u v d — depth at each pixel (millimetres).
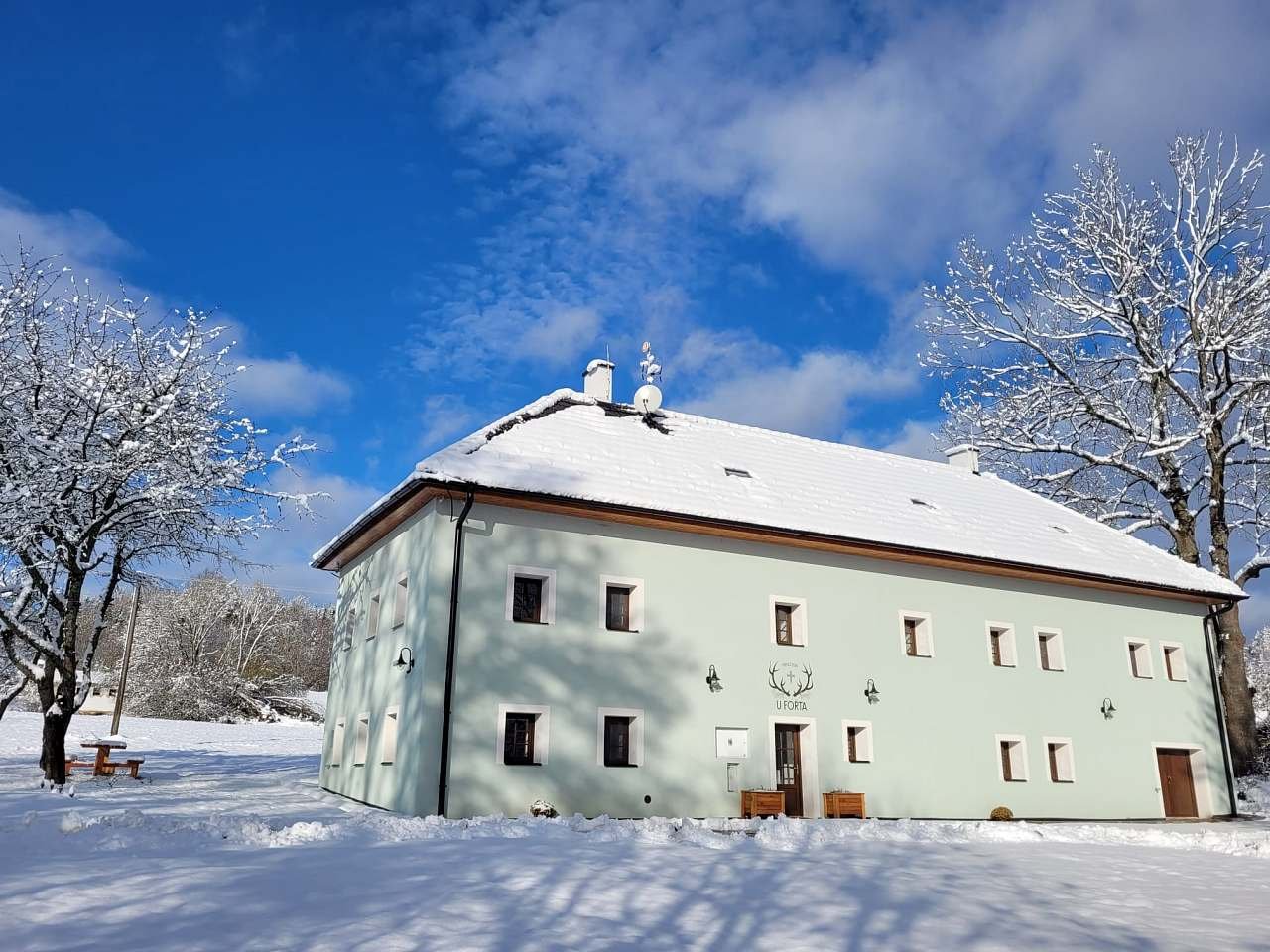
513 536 17812
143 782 20125
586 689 17656
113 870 8180
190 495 19797
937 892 9133
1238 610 28953
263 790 20500
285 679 64812
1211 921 8203
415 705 16531
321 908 7156
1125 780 23375
